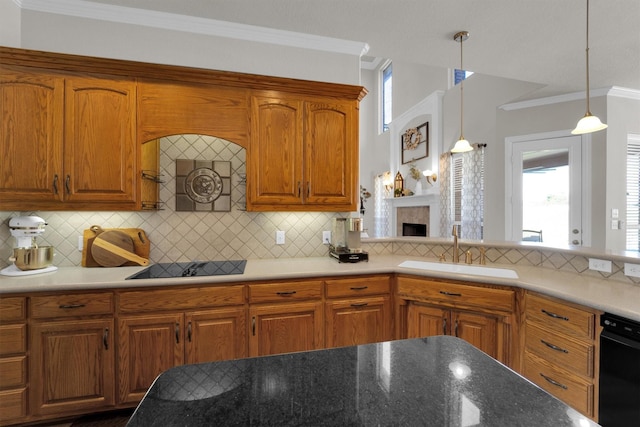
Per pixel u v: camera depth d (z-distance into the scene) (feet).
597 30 8.10
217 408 2.07
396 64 23.63
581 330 4.71
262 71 8.44
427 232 19.22
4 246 6.88
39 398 5.72
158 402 2.14
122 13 7.59
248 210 7.70
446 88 17.94
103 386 5.96
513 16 7.58
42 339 5.73
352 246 8.40
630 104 12.22
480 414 2.04
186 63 8.00
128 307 6.03
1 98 6.45
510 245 7.73
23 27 7.20
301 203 8.04
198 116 7.41
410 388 2.35
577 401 4.72
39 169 6.62
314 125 8.14
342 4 7.28
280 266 7.52
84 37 7.48
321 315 6.91
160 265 7.66
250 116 7.72
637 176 12.39
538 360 5.47
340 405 2.12
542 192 13.12
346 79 9.00
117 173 7.00
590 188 12.15
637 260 5.48
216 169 8.42
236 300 6.49
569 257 6.77
